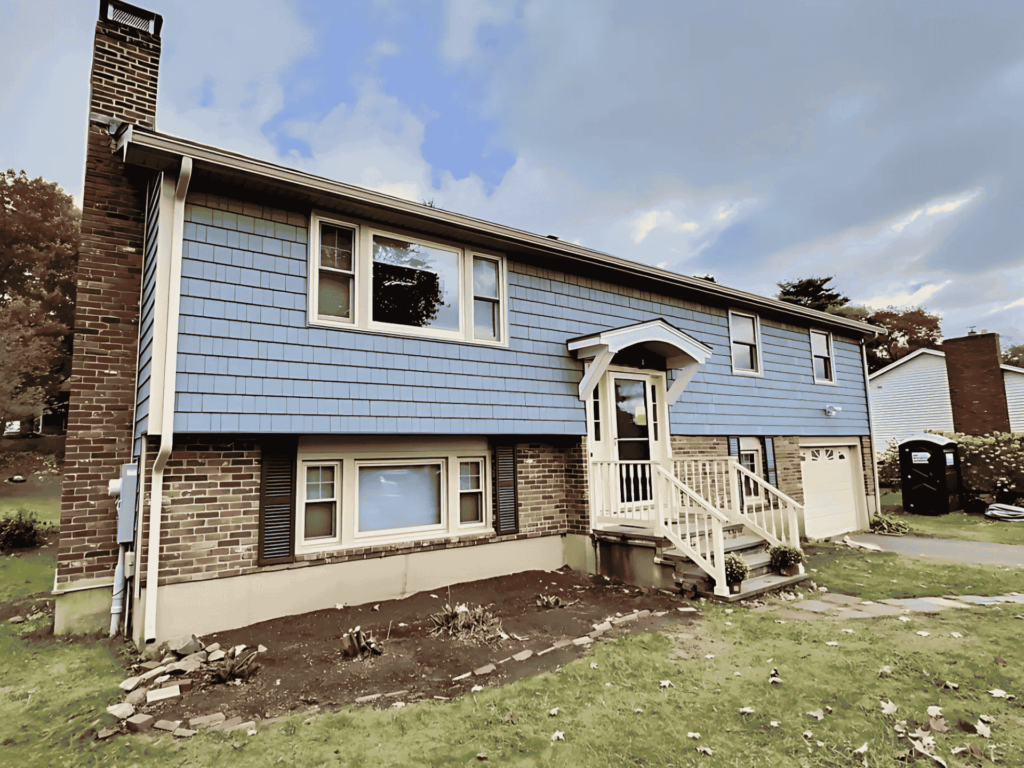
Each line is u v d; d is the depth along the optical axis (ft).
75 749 11.25
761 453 38.91
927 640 17.13
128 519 18.37
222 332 17.87
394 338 21.74
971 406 71.15
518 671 15.19
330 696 13.74
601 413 29.22
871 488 47.80
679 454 33.47
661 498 24.72
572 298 28.81
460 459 25.38
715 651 16.47
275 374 18.72
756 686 13.85
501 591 23.22
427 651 16.69
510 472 26.50
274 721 12.37
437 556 23.67
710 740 11.25
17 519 35.81
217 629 18.25
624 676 14.61
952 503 52.70
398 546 22.54
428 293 23.27
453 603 21.49
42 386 72.79
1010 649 16.21
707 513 22.88
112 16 22.49
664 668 15.15
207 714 12.81
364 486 22.58
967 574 27.66
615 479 28.68
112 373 20.59
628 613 20.35
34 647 17.85
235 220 18.67
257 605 19.10
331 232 21.06
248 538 19.12
